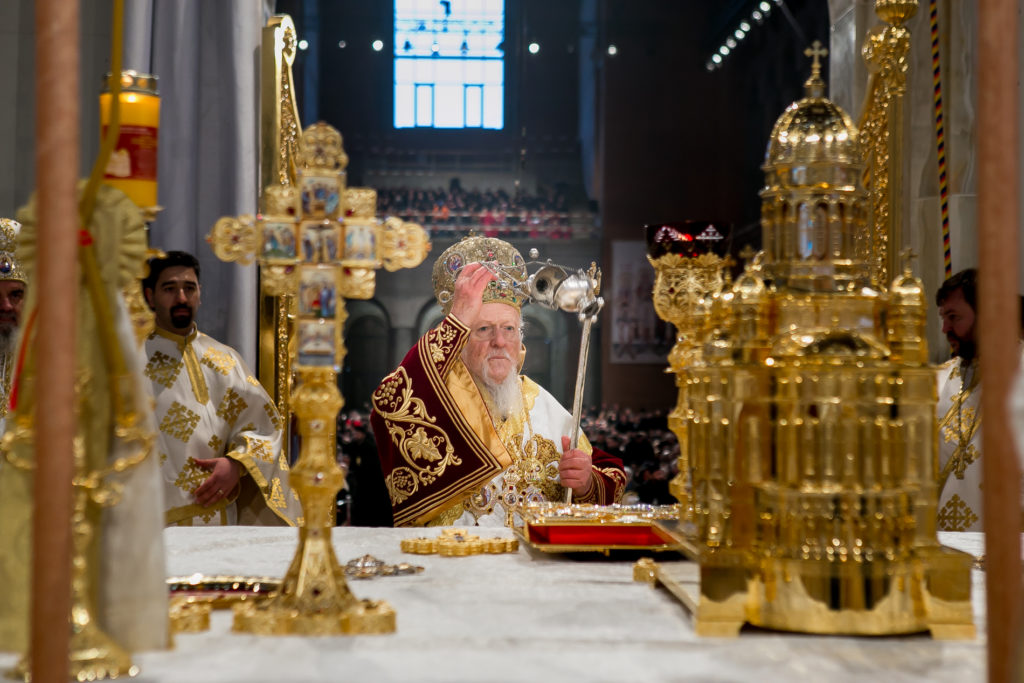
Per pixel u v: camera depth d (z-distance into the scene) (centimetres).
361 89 2562
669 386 2433
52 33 83
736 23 2361
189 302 288
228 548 169
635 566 145
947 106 352
